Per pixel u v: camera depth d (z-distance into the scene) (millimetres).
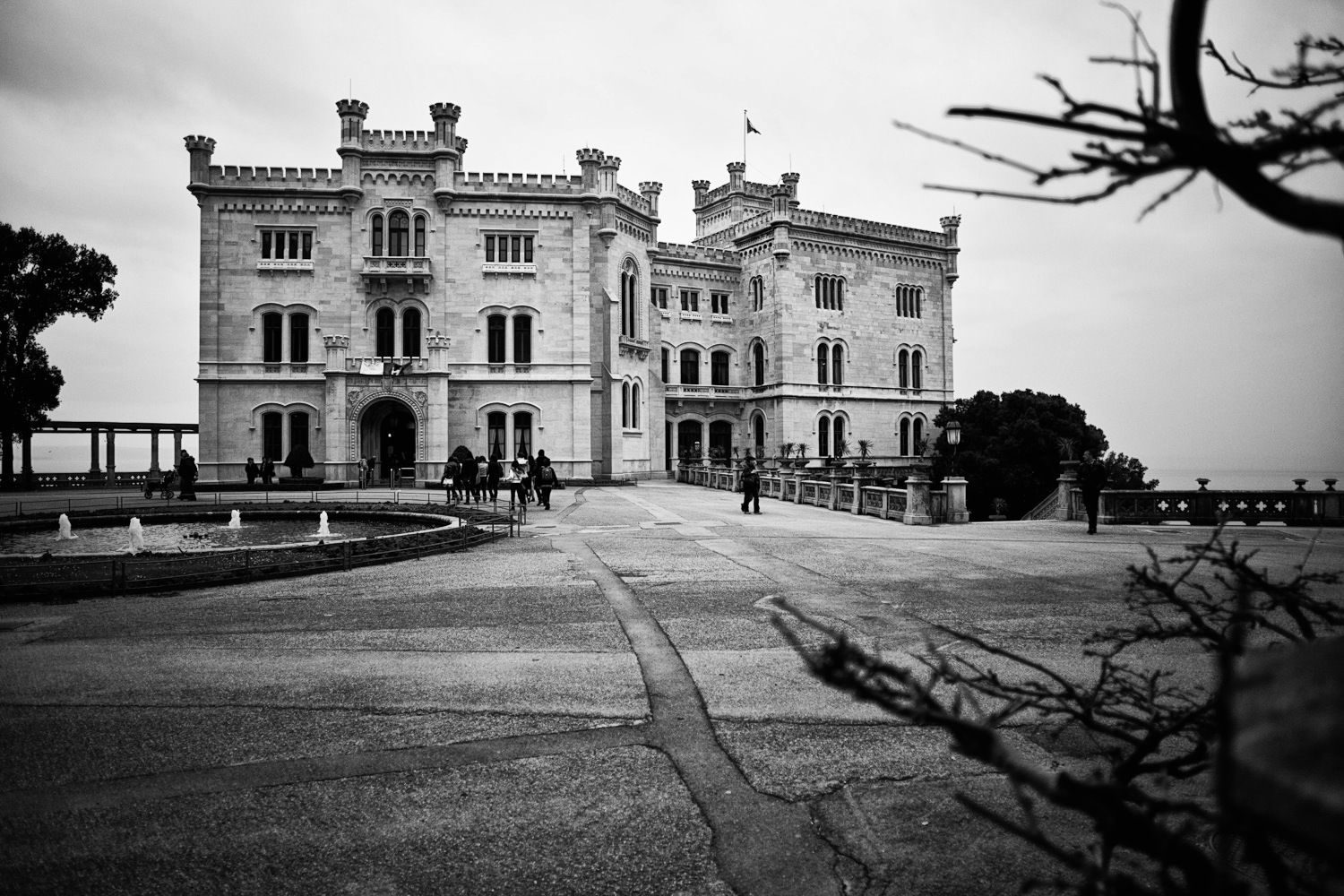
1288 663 1318
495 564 17328
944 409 61906
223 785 6488
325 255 46219
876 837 5605
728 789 6348
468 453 37344
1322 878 1818
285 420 45594
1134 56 2090
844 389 63188
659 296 62625
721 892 5000
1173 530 23703
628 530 23812
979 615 11922
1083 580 14867
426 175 47094
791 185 63531
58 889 5066
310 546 17547
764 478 40656
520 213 48094
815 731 7492
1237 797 1254
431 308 46969
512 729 7617
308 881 5172
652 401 58156
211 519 27594
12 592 13539
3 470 50219
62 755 7055
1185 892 2250
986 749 2297
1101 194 2238
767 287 62312
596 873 5230
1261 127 2369
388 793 6340
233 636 11172
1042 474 53875
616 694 8578
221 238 45625
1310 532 22422
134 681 9117
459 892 5043
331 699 8500
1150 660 9383
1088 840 5492
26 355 51000
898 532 23375
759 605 12773
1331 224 1523
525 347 48250
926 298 68000
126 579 14469
